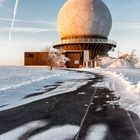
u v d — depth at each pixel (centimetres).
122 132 772
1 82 2580
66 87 2162
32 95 1648
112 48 10281
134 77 3156
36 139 711
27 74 4394
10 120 948
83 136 734
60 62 9362
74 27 9775
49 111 1120
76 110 1141
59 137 728
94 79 3100
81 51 9725
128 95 1583
